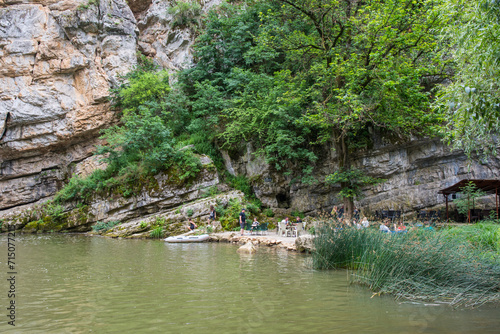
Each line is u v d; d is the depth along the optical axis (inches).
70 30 1042.1
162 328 179.0
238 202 772.6
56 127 1031.6
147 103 957.8
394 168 793.6
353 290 259.9
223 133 871.1
